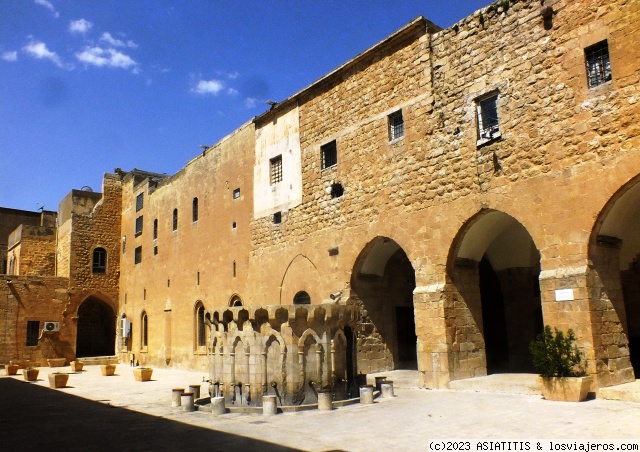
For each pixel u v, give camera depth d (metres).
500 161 13.88
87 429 10.80
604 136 11.90
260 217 22.75
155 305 31.67
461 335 14.80
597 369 11.23
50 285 34.84
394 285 19.55
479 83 14.67
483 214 14.40
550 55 13.12
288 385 12.26
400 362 19.36
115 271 37.78
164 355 29.75
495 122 14.35
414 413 10.80
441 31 15.98
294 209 20.97
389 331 18.92
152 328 31.77
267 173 22.70
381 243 17.92
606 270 12.23
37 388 20.50
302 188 20.70
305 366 12.45
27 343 33.38
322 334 12.78
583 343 11.48
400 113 17.09
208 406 12.95
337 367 12.94
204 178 27.64
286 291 20.86
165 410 13.42
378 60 18.03
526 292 17.64
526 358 17.36
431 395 13.33
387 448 7.95
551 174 12.73
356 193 18.20
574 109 12.50
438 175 15.44
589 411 9.80
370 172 17.77
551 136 12.86
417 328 15.20
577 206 12.16
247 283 23.02
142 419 12.01
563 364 11.22
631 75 11.59
